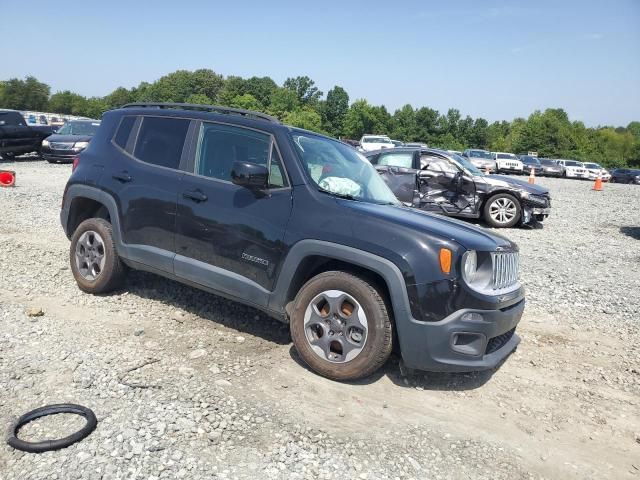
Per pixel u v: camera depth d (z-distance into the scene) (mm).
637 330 5598
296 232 3951
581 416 3768
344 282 3758
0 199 10867
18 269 5945
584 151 85062
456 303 3582
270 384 3732
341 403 3580
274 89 127125
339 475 2826
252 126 4453
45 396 3311
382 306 3670
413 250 3621
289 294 4039
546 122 80875
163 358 3988
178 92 139000
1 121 19938
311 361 3904
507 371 4410
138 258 4828
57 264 6273
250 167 3980
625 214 16547
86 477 2604
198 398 3436
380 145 33062
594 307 6289
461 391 3963
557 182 36281
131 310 4930
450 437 3324
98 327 4488
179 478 2668
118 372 3689
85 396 3350
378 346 3666
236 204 4254
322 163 4398
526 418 3674
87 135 20438
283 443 3053
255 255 4125
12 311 4688
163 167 4766
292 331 3982
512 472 3043
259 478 2734
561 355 4832
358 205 4020
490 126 111250
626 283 7559
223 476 2715
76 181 5316
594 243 10852
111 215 4996
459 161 12031
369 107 101750
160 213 4645
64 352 3930
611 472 3150
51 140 19609
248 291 4172
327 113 111500
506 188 11742
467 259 3668
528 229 12141
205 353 4109
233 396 3514
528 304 6262
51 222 8875
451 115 107375
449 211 11758
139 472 2676
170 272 4633
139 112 5211
